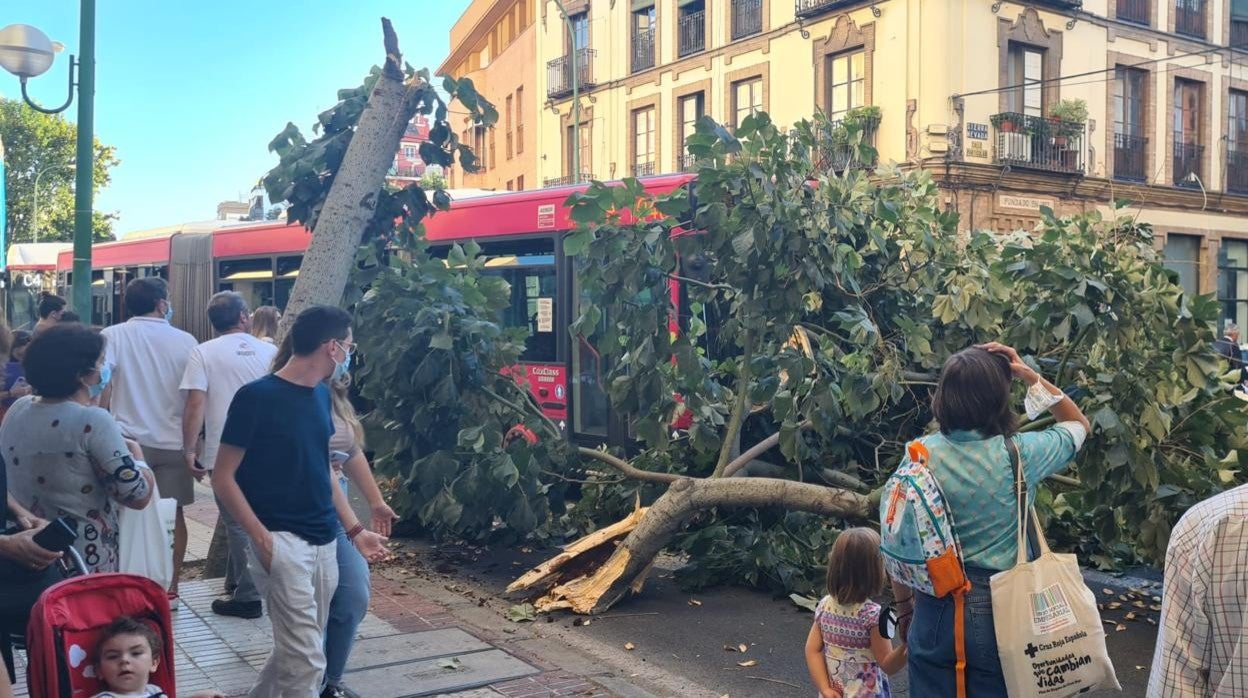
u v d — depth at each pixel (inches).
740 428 319.3
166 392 250.1
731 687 220.4
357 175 301.3
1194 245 1112.2
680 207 284.2
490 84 1688.0
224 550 290.2
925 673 128.4
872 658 156.9
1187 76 1082.1
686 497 274.1
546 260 466.3
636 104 1237.7
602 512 341.1
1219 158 1117.7
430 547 351.6
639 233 287.9
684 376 287.4
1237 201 1128.8
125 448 163.2
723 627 264.4
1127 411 257.8
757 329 279.0
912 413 317.1
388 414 329.1
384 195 333.1
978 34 916.6
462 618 265.7
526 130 1481.3
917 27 903.7
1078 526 319.6
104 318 865.5
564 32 1365.7
